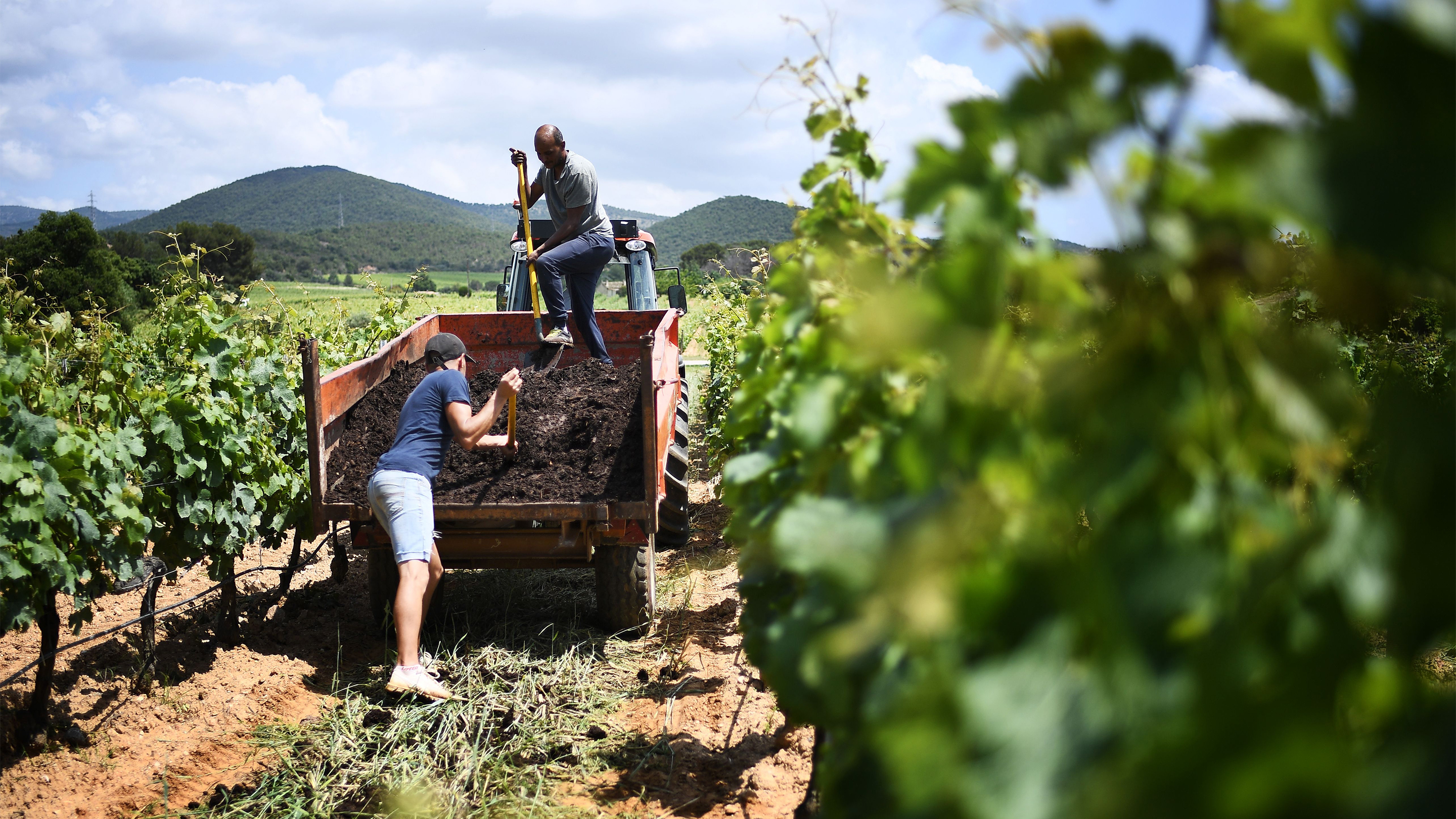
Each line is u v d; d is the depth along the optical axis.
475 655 5.02
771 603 2.28
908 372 1.60
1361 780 0.46
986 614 0.67
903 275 1.47
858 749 1.16
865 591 0.76
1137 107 0.62
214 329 5.73
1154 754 0.50
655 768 4.02
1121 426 0.67
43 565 4.13
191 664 5.16
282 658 5.33
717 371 10.46
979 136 0.71
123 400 5.13
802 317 2.08
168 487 5.13
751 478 2.04
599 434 5.61
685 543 7.50
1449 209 0.49
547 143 6.89
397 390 6.12
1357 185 0.50
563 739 4.21
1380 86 0.51
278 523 5.89
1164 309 0.66
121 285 39.53
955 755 0.64
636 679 4.96
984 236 0.75
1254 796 0.47
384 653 5.42
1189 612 0.63
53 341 4.98
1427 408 0.66
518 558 5.35
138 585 6.29
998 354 0.69
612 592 5.47
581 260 6.94
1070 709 0.61
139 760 4.19
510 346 7.28
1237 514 0.70
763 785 3.80
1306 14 0.53
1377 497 0.68
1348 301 0.60
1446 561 0.61
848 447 1.64
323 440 5.13
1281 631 0.63
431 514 4.79
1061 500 0.70
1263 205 0.54
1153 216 0.62
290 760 4.05
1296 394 0.71
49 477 4.21
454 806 3.68
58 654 4.62
